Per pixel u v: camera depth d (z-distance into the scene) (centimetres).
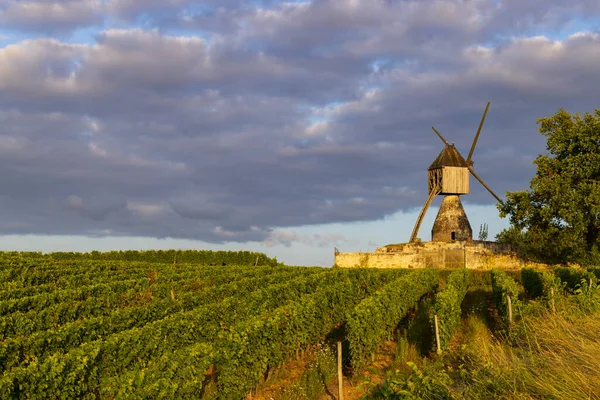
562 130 4412
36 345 1694
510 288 2406
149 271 3834
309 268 4503
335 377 1842
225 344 1565
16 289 2633
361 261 5394
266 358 1745
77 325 1880
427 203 5531
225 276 3503
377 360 2066
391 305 2358
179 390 1380
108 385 1333
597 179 4316
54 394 1366
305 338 2127
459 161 5522
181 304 2488
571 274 2905
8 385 1257
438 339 1892
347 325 1869
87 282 3241
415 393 1171
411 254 5219
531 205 4403
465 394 1191
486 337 2067
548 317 1720
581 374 1057
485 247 5134
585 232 4356
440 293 2295
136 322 2211
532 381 1122
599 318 1581
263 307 2617
